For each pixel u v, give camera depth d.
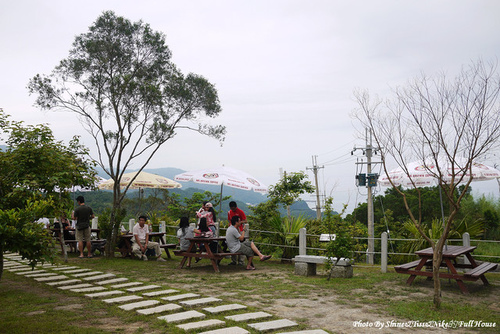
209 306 7.11
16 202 8.16
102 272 10.50
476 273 8.44
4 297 7.73
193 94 14.01
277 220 13.75
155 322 6.11
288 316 6.59
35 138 9.05
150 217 19.69
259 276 10.44
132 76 13.65
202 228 12.06
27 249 6.31
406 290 8.72
